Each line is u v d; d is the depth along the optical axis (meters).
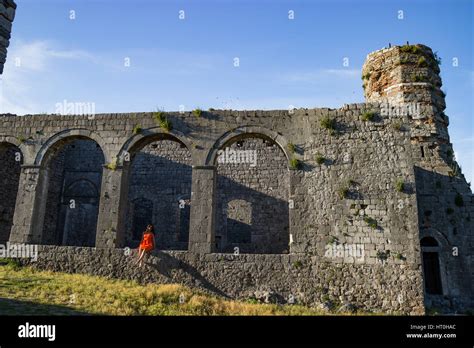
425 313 15.35
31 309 10.99
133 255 17.34
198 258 16.95
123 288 14.75
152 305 13.15
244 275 16.56
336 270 16.33
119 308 12.15
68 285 14.38
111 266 17.25
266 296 15.96
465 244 18.69
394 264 16.06
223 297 16.22
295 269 16.50
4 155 22.97
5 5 10.55
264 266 16.62
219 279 16.56
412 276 15.81
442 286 18.17
